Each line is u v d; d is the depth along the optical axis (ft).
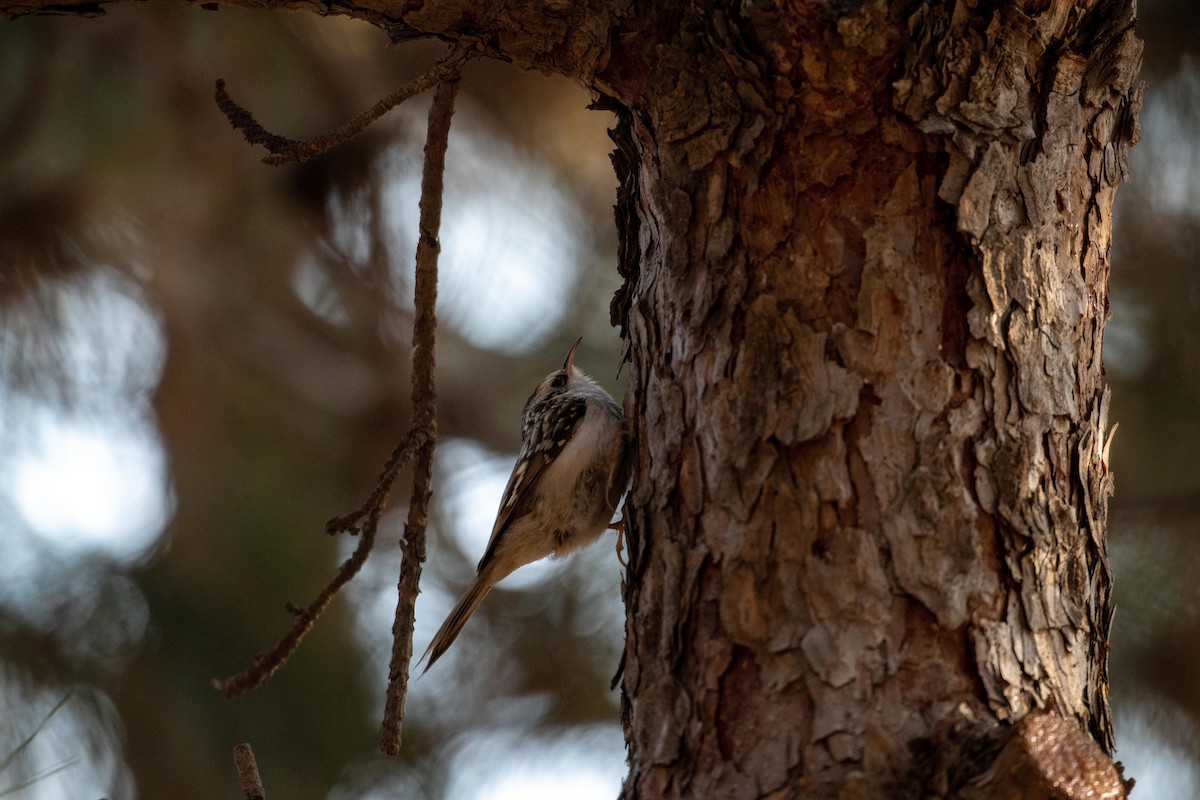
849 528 15.75
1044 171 16.65
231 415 40.34
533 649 41.27
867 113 16.62
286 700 36.01
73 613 35.06
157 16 38.37
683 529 16.72
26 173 38.32
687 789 15.53
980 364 16.14
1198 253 33.86
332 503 40.75
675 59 17.37
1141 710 32.07
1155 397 34.50
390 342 42.70
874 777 14.61
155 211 40.14
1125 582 32.83
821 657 15.39
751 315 16.63
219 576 36.73
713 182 17.12
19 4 18.80
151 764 33.99
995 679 15.31
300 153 17.67
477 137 40.93
